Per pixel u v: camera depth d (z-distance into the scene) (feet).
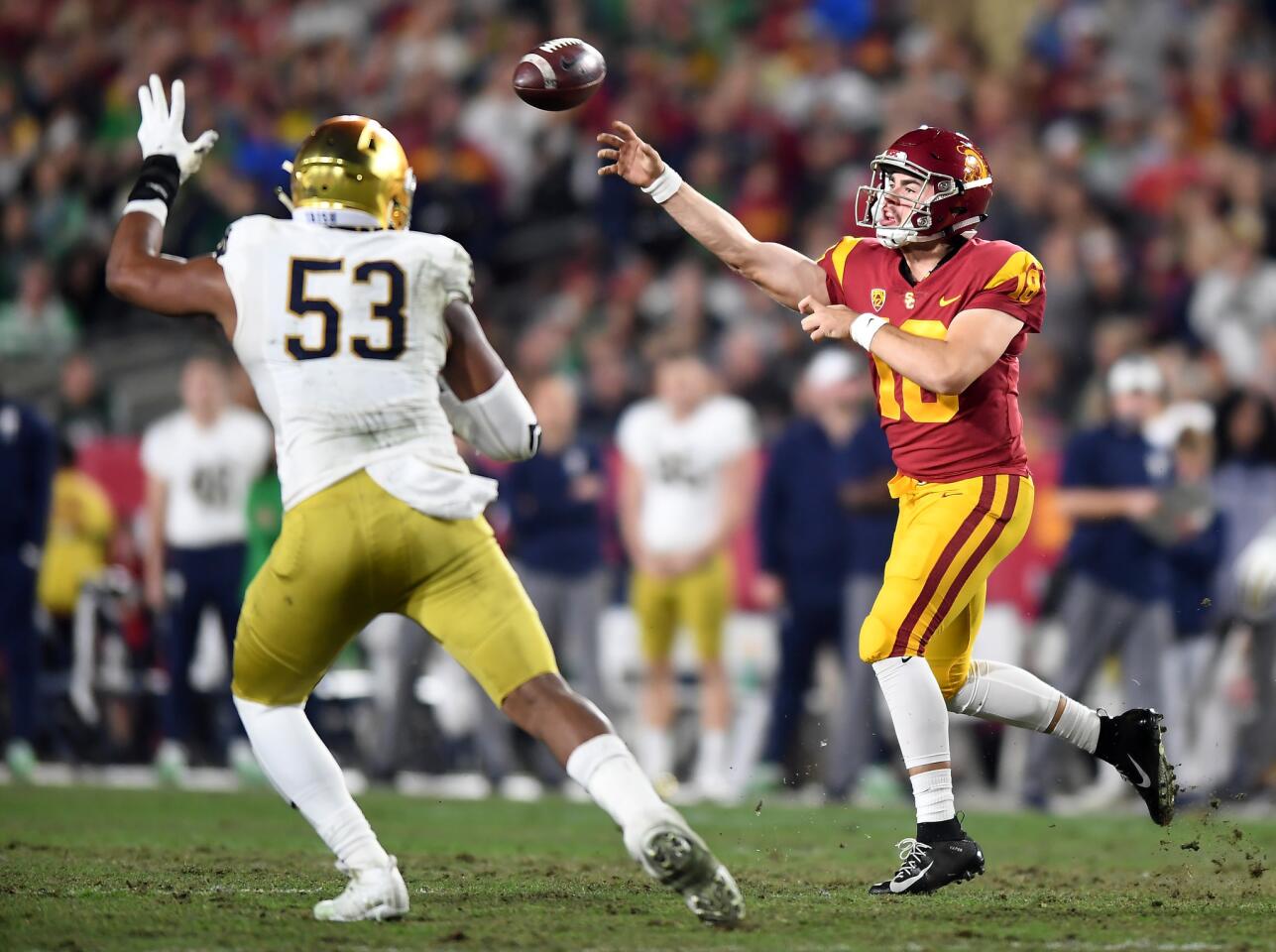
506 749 116.37
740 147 180.45
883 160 59.62
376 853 52.16
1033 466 120.57
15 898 56.85
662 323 161.79
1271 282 157.58
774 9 212.23
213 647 127.34
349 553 48.62
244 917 52.65
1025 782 107.24
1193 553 114.11
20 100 203.72
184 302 50.60
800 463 113.91
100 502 130.11
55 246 183.52
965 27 212.02
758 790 115.65
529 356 150.71
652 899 58.54
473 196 177.68
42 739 129.70
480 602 49.29
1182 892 62.95
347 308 49.73
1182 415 113.60
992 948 48.32
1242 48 205.36
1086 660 109.40
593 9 209.26
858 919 53.72
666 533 116.57
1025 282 58.80
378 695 119.65
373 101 200.54
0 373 169.07
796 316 156.56
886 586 59.93
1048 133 188.65
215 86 204.74
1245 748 113.60
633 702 127.44
